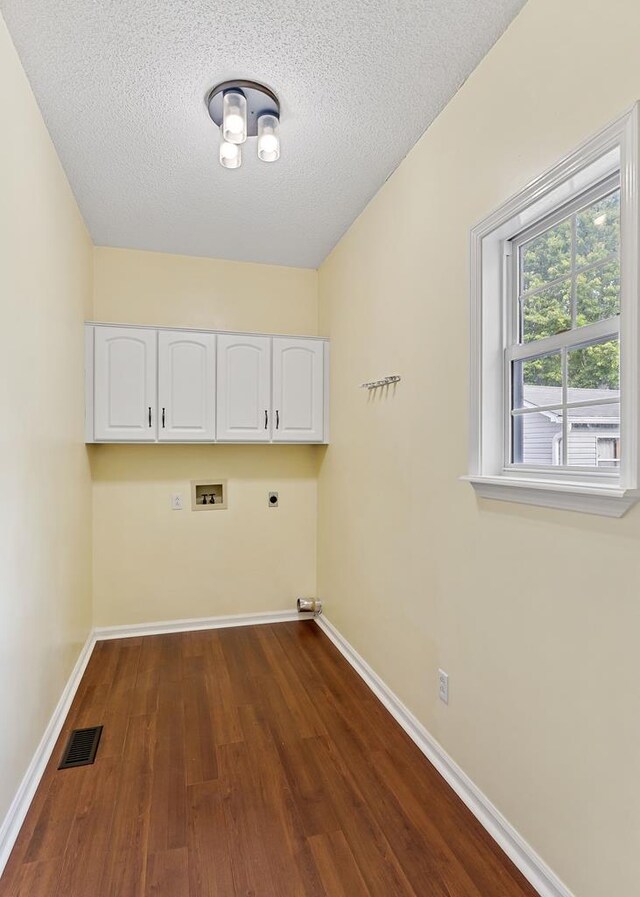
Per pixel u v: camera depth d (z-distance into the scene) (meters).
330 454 3.30
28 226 1.73
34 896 1.35
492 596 1.61
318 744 2.04
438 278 1.93
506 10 1.48
